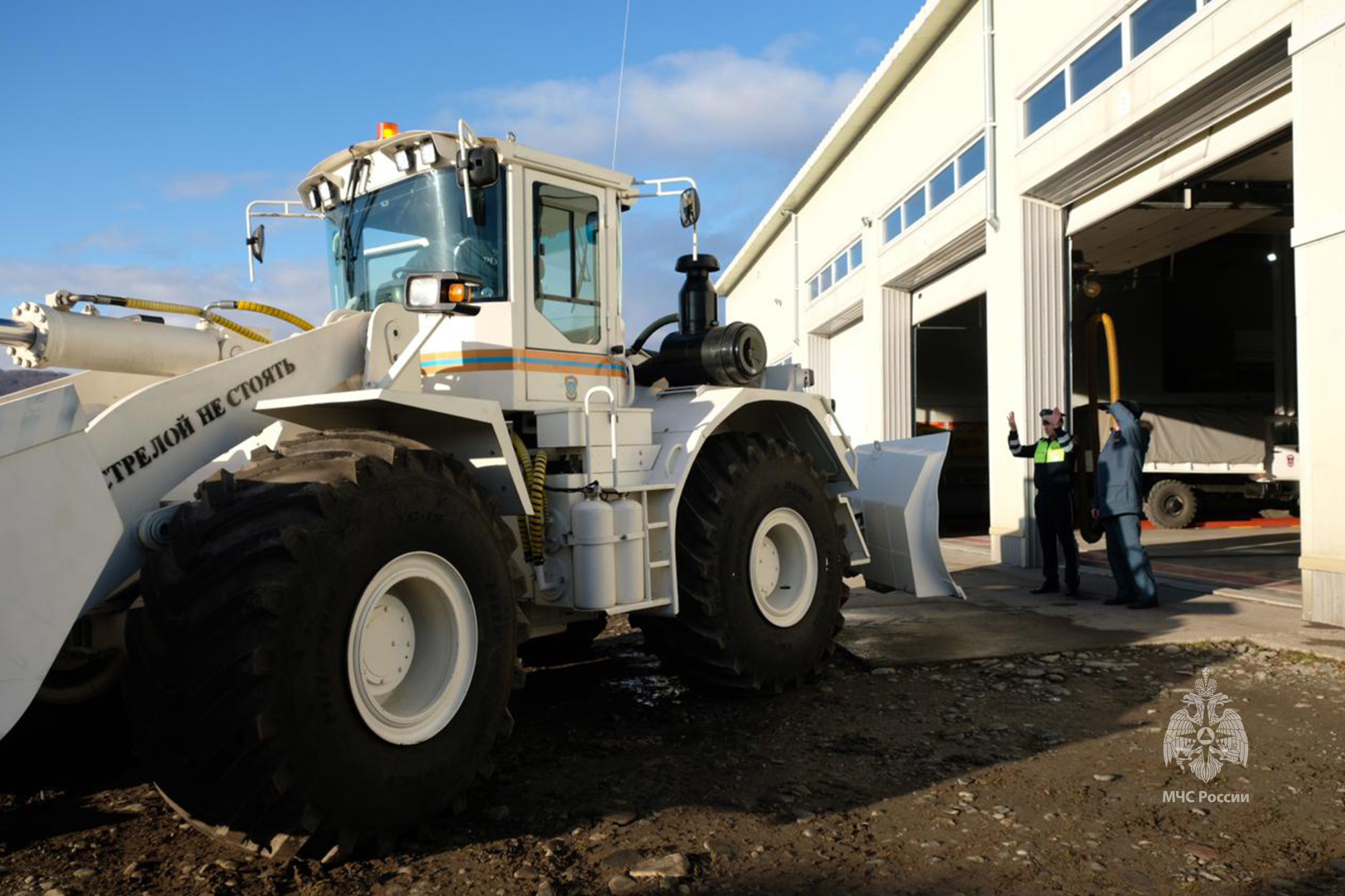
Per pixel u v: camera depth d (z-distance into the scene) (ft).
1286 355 55.06
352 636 9.12
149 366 11.57
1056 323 33.63
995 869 8.95
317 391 12.41
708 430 14.84
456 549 10.37
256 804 8.45
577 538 13.07
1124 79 27.09
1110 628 20.31
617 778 11.71
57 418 8.16
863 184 52.44
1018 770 11.67
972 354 64.34
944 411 63.98
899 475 19.86
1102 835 9.69
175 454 10.71
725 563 14.74
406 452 9.99
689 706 15.15
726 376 16.62
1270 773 11.37
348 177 14.85
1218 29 23.22
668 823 10.20
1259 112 24.70
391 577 9.64
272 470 9.58
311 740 8.60
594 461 13.60
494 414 11.61
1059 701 14.82
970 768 11.79
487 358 13.55
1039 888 8.55
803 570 16.22
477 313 12.46
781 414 17.88
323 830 8.80
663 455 14.53
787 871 8.98
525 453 13.09
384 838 9.37
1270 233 52.24
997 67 34.94
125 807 10.99
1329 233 19.44
